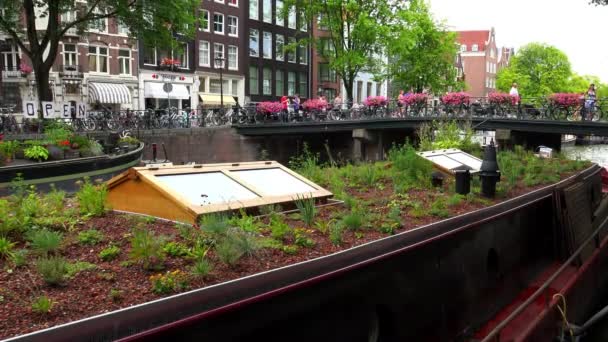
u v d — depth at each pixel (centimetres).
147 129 2444
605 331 623
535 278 569
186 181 402
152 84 3800
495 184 570
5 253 276
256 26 4372
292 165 991
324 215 427
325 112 2800
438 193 573
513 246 532
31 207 364
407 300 361
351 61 3048
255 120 2850
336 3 2995
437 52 3588
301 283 271
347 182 645
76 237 317
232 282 246
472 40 9769
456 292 422
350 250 311
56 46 2138
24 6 2100
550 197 634
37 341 187
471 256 445
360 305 318
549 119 2131
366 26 2941
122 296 236
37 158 1069
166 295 239
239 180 437
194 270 264
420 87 3731
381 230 385
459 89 3950
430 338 390
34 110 2030
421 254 377
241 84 4303
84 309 221
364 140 2712
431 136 1512
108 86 3534
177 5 2131
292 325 272
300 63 4800
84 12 2312
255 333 253
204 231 326
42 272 248
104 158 1223
